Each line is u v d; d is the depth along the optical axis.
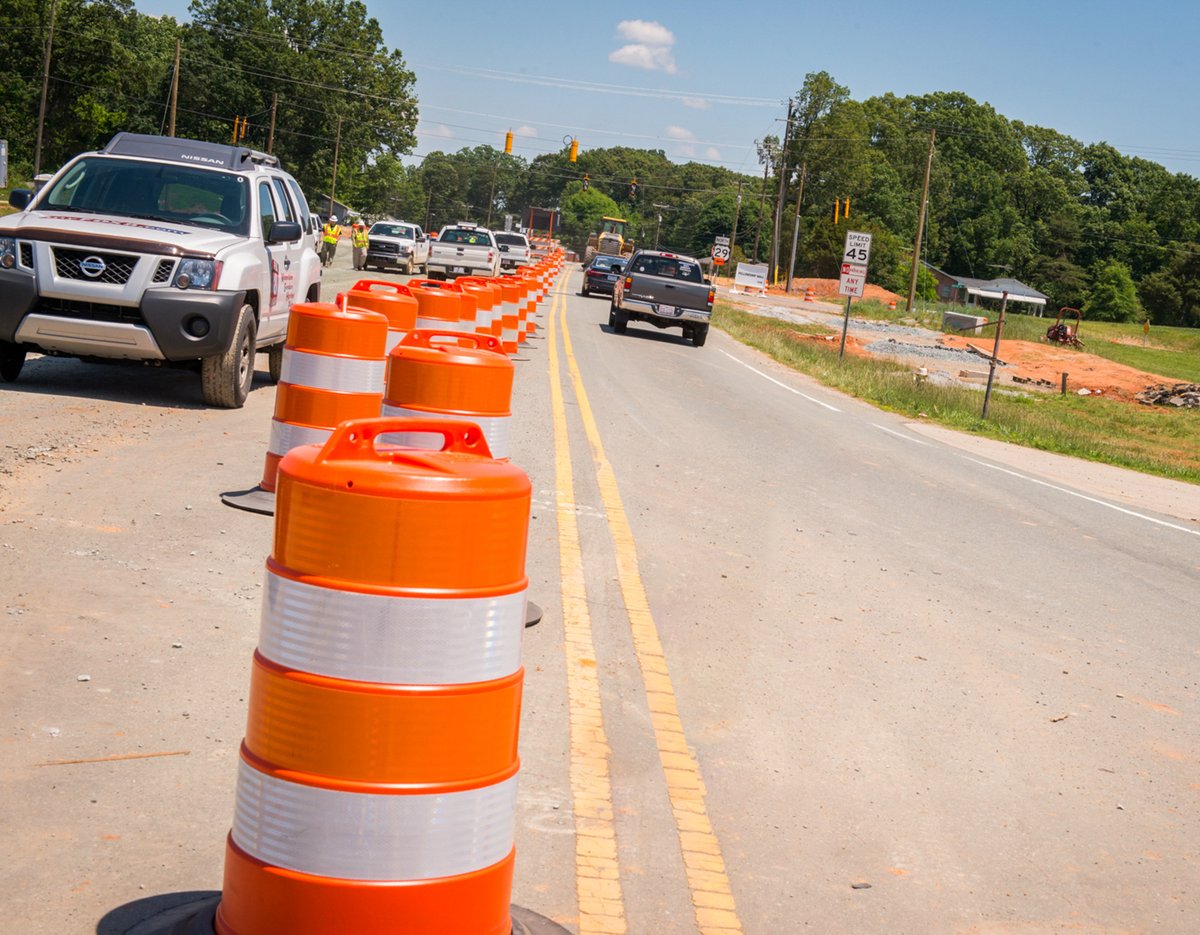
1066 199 173.75
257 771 2.92
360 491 2.79
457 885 2.91
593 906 3.90
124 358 12.06
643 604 7.53
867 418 21.44
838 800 5.02
